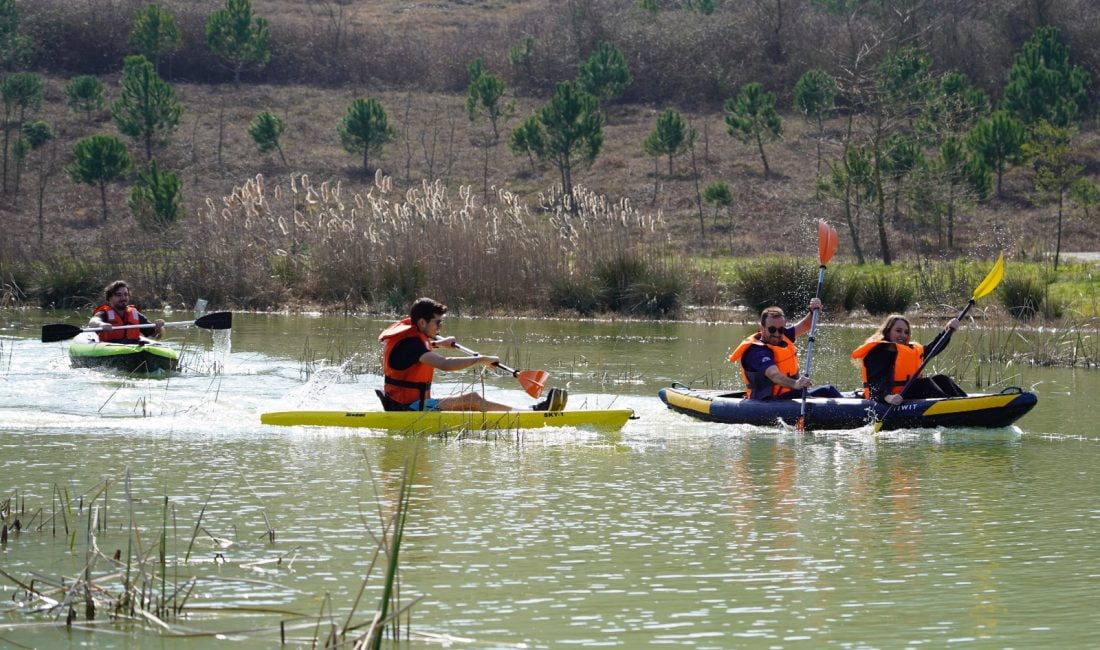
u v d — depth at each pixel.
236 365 31.12
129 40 111.25
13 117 100.94
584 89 108.62
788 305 48.09
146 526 14.86
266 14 127.12
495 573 13.08
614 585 12.70
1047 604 12.17
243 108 108.69
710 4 127.19
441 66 118.75
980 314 46.16
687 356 34.34
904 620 11.65
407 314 46.88
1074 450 21.00
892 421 23.03
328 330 40.56
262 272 49.94
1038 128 77.38
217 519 15.30
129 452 19.69
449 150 102.62
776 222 87.06
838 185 71.44
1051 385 29.53
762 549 14.20
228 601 12.01
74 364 29.92
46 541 14.03
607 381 29.50
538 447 21.03
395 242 48.97
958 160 72.50
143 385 27.36
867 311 47.69
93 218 86.31
